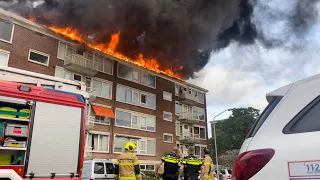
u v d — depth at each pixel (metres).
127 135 27.05
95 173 11.95
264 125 2.27
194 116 36.81
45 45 22.25
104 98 25.81
